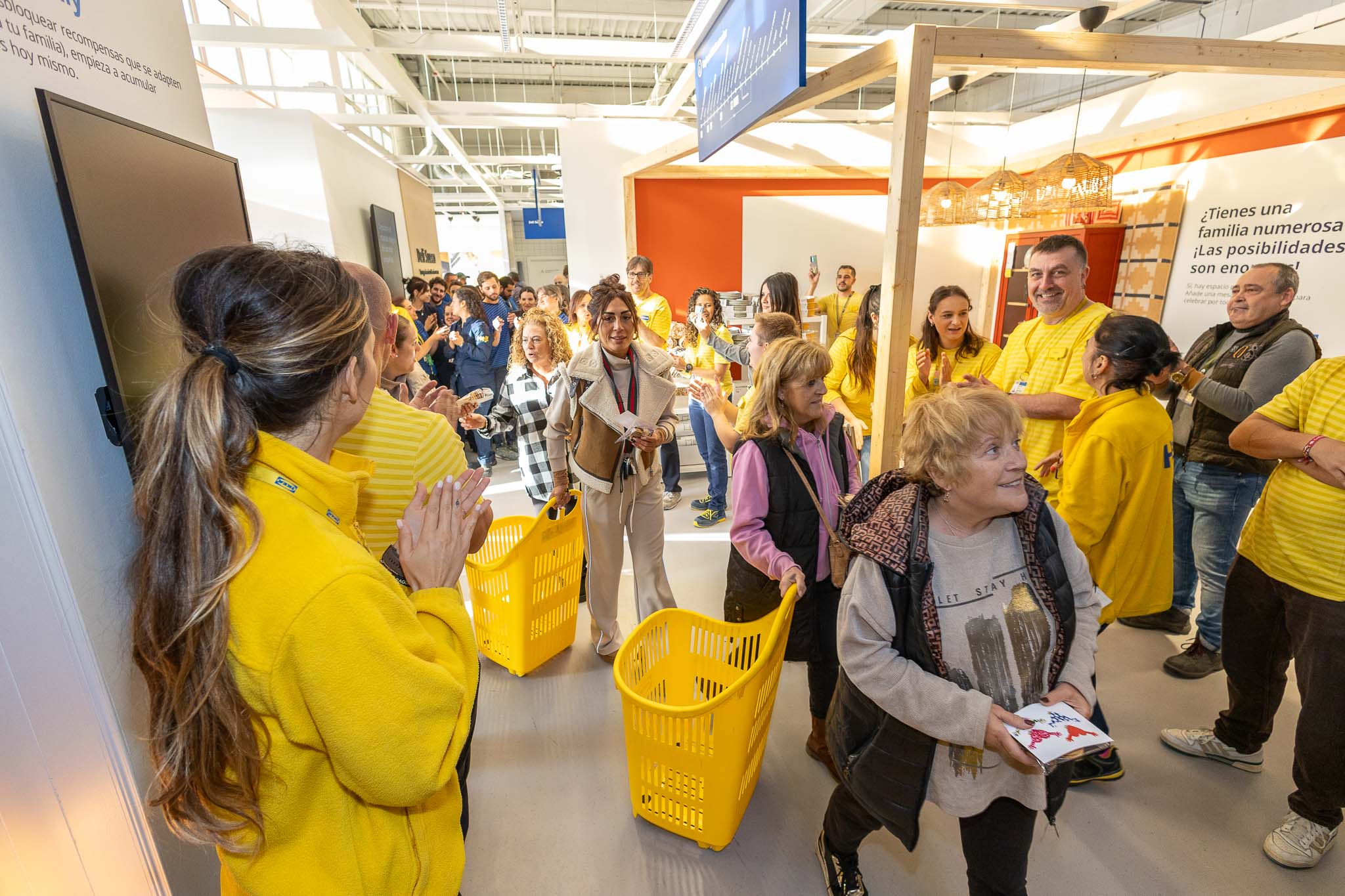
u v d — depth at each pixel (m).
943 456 1.07
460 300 5.57
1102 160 5.50
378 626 0.68
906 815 1.23
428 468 1.32
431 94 10.01
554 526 2.46
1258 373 2.26
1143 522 1.84
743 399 2.28
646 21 6.89
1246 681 1.89
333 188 6.45
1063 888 1.63
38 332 0.97
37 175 0.99
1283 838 1.69
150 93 1.39
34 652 0.96
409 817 0.88
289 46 4.95
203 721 0.68
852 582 1.19
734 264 6.39
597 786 2.02
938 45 1.95
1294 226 3.98
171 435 0.66
